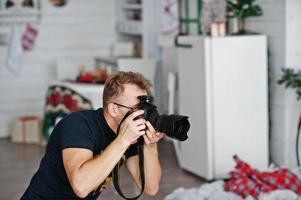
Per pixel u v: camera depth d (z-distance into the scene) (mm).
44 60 7480
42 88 7500
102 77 6215
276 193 4281
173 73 6215
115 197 4730
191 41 5078
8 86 7363
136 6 7152
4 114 7391
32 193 2463
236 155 5004
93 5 7613
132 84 2346
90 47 7668
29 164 5930
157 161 2617
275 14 5121
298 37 5078
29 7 7281
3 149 6676
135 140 2299
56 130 2424
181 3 6637
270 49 5227
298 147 5145
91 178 2188
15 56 7242
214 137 5000
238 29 5402
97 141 2377
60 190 2432
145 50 7023
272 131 5332
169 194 4641
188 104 5227
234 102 5035
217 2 5395
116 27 7707
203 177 5105
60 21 7488
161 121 2273
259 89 5117
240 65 5023
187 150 5340
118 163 2443
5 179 5395
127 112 2305
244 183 4426
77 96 6059
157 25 6973
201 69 4977
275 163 5328
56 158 2406
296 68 5109
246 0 5289
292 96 5129
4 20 7199
